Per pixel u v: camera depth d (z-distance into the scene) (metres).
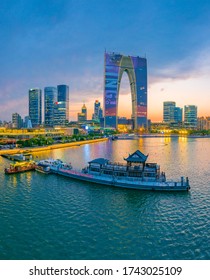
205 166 132.75
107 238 49.56
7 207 66.31
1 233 51.03
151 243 47.72
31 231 52.16
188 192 81.00
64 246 46.25
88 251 44.53
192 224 56.44
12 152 180.88
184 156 175.50
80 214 61.97
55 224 55.78
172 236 50.66
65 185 89.19
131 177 87.38
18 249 44.91
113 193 79.62
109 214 62.28
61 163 118.81
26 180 96.56
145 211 64.50
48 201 71.62
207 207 67.31
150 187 82.06
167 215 61.81
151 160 154.75
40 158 160.38
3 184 90.31
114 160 157.38
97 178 91.06
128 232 52.31
